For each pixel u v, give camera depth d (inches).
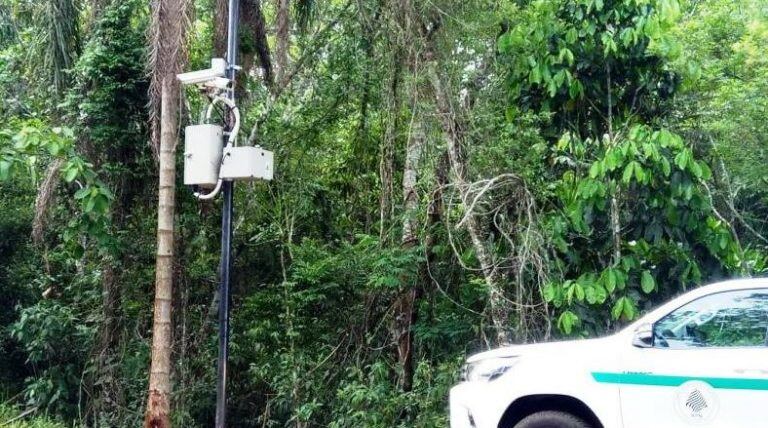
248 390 474.3
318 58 492.7
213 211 467.5
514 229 373.1
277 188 482.0
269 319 469.1
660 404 223.5
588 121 372.2
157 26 361.4
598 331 340.2
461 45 411.8
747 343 221.0
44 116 473.7
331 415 430.0
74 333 475.5
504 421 247.8
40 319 465.1
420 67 410.3
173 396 442.9
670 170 318.0
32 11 485.7
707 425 216.1
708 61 412.5
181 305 457.1
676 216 330.3
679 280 337.4
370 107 486.9
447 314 431.2
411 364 429.7
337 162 510.9
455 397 260.7
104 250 434.6
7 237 542.0
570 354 241.3
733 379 214.7
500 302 372.8
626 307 318.7
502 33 400.8
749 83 413.1
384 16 431.5
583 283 328.8
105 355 458.9
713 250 334.3
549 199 378.6
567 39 356.2
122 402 458.3
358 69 466.9
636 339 232.7
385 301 451.5
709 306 228.8
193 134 301.1
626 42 342.3
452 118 394.6
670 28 360.2
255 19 470.0
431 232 414.0
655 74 365.7
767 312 220.5
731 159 411.2
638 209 339.0
